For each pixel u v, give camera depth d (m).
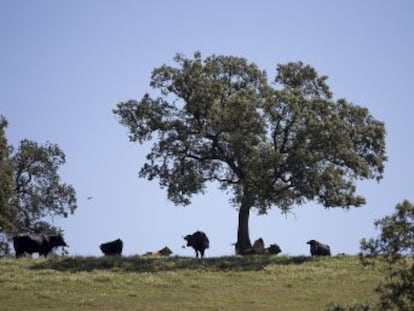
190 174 109.12
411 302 46.53
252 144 105.81
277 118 106.44
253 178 102.81
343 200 101.19
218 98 111.62
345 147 104.25
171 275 83.81
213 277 82.88
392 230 45.94
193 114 111.31
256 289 76.75
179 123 111.19
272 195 105.12
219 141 109.94
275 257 96.38
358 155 108.06
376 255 46.72
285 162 102.38
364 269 86.25
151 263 91.50
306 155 100.81
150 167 110.75
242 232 107.06
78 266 89.62
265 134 107.62
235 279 81.88
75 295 73.25
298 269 87.25
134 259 94.00
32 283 78.19
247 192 104.88
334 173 101.62
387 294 46.75
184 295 73.88
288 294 74.19
